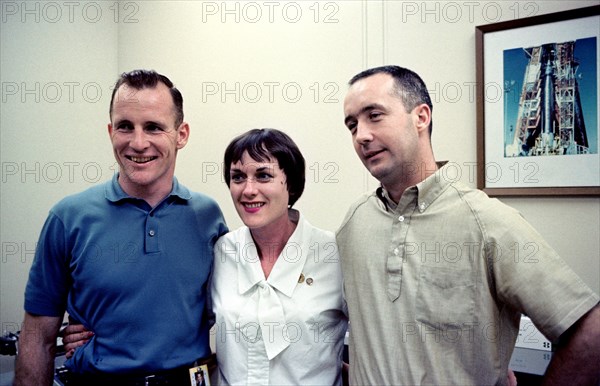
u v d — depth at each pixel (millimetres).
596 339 865
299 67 2035
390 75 1034
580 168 1452
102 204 1233
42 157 2244
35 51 2213
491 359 950
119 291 1174
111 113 1198
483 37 1596
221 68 2262
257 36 2154
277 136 1240
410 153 1035
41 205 2238
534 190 1510
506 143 1566
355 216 1190
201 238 1310
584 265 1455
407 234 1046
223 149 2264
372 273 1076
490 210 973
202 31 2320
